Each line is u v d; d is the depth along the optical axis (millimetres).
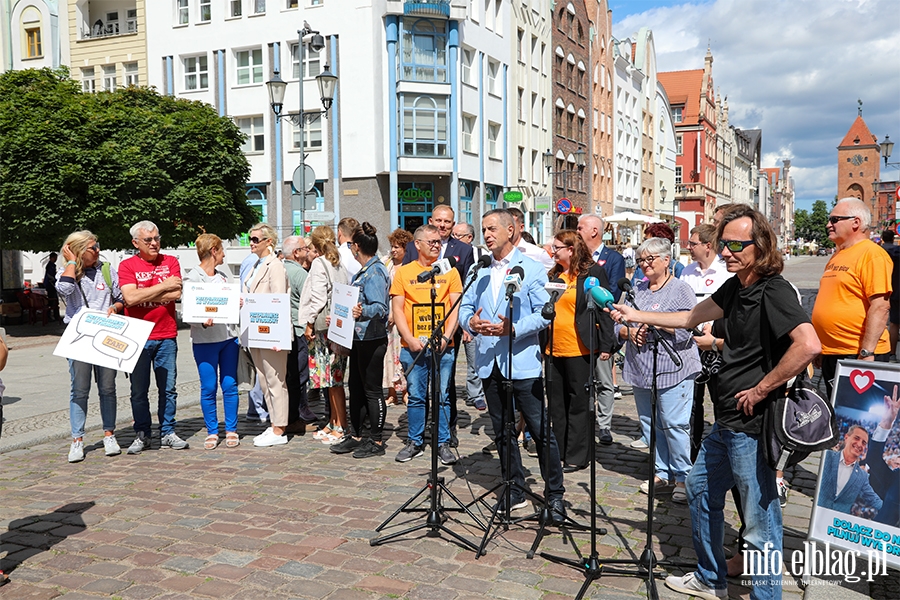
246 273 7941
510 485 5160
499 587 4152
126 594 4109
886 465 4109
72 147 18078
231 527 5098
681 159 80812
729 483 3889
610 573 4297
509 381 4844
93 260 6883
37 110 18625
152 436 7949
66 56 35594
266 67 31141
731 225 3625
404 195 30547
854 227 5238
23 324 20312
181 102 23672
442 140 30422
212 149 20859
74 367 6836
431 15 29297
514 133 36781
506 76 35781
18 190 17703
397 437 7652
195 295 7137
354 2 29391
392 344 9180
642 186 61625
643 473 6371
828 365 5371
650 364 5664
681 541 4832
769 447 3529
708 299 3965
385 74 29484
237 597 4051
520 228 8422
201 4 32281
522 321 5016
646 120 62625
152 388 10555
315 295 7113
